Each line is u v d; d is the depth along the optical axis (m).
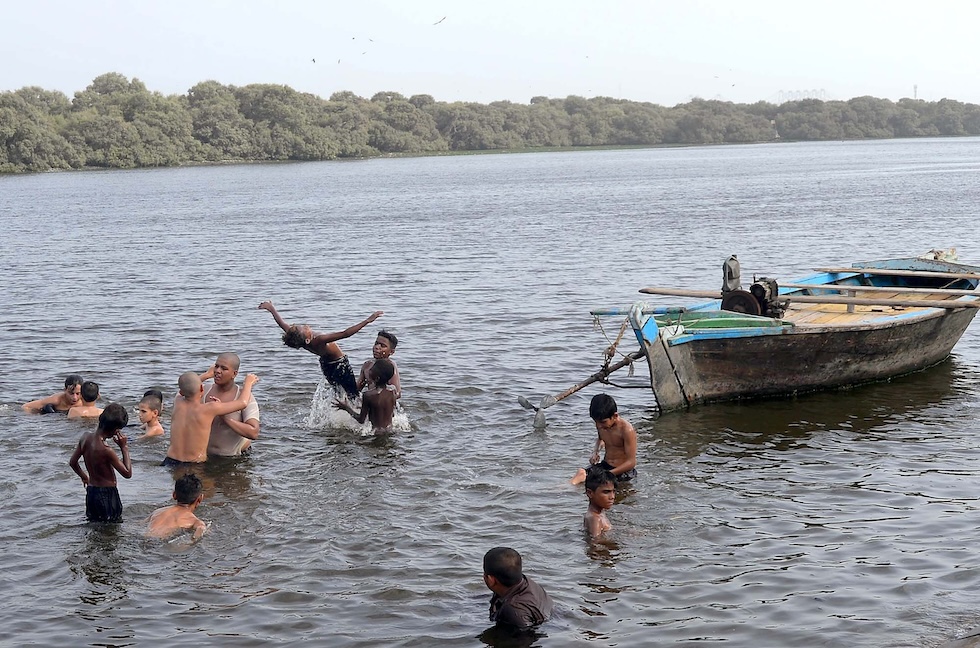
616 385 14.53
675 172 102.06
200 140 145.12
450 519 10.59
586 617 8.47
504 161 156.38
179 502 10.54
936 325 16.73
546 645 8.03
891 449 12.77
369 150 169.50
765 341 14.82
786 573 9.20
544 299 24.31
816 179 80.62
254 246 38.62
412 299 24.80
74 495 11.37
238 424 12.66
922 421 14.02
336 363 14.68
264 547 9.97
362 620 8.47
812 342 15.09
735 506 10.90
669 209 53.12
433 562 9.55
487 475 11.95
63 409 14.55
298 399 15.28
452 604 8.73
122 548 9.95
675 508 10.88
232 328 21.11
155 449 13.06
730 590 8.91
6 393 15.73
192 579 9.27
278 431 13.82
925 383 16.27
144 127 134.38
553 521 10.51
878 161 115.94
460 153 187.25
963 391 15.67
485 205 60.34
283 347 18.98
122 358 18.25
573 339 19.50
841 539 9.92
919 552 9.54
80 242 41.12
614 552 9.74
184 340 19.81
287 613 8.60
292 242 40.00
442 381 16.27
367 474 12.04
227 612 8.63
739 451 12.85
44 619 8.52
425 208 59.06
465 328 20.77
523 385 16.08
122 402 15.23
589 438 13.35
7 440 13.26
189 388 12.48
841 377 15.81
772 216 46.88
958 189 62.66
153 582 9.22
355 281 28.30
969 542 9.72
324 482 11.80
